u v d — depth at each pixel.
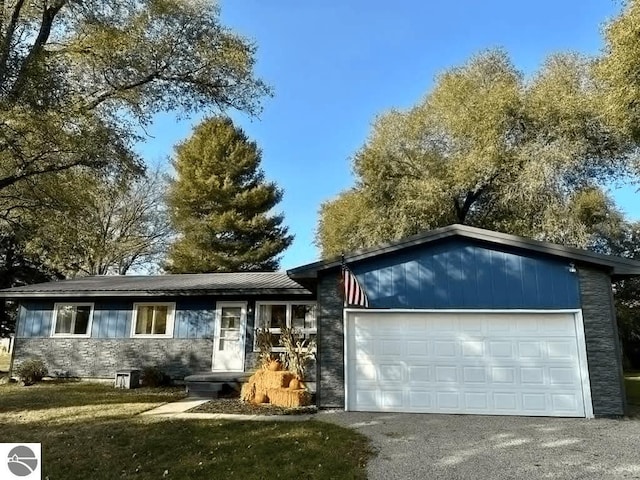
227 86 14.91
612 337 9.20
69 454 6.39
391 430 7.73
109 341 15.13
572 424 8.27
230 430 7.59
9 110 10.81
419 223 20.67
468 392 9.38
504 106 18.80
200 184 30.08
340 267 10.17
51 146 12.16
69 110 11.74
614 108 13.74
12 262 23.16
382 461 6.05
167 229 29.61
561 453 6.39
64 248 15.88
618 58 12.82
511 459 6.12
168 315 15.09
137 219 28.62
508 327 9.55
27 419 8.66
